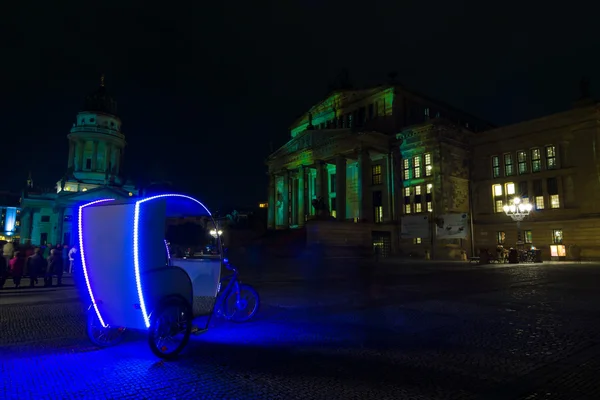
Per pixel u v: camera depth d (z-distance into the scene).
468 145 49.22
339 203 52.28
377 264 33.59
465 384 5.12
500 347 6.91
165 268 6.75
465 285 16.75
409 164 50.16
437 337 7.68
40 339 7.90
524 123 44.75
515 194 45.12
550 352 6.56
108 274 6.59
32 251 23.77
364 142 50.03
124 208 6.59
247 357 6.47
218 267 8.76
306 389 4.99
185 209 8.59
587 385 5.03
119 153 93.56
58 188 88.00
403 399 4.63
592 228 38.47
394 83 54.12
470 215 47.75
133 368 5.99
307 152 59.16
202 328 7.87
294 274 23.33
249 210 84.44
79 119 90.50
